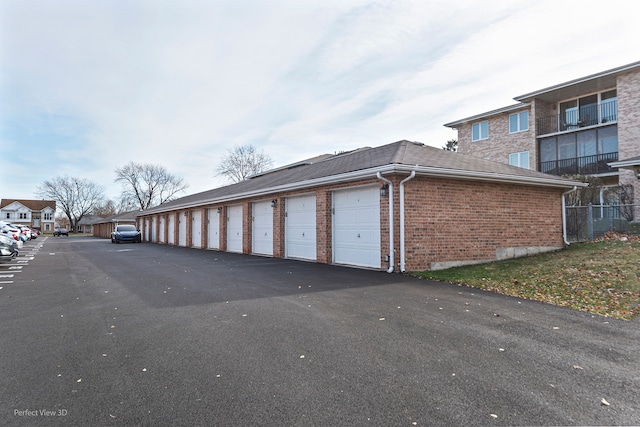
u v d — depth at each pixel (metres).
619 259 8.59
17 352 3.88
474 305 5.76
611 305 5.58
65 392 2.96
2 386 3.07
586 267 8.20
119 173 63.31
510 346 3.94
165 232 29.19
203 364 3.52
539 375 3.22
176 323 4.93
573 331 4.45
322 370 3.36
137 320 5.10
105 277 9.26
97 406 2.73
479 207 10.41
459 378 3.17
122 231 30.19
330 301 6.12
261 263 12.04
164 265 11.87
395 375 3.23
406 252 9.21
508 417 2.54
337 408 2.68
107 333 4.53
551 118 22.73
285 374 3.28
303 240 12.91
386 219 9.42
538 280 7.45
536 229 11.65
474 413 2.59
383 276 8.67
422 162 9.67
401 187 9.18
